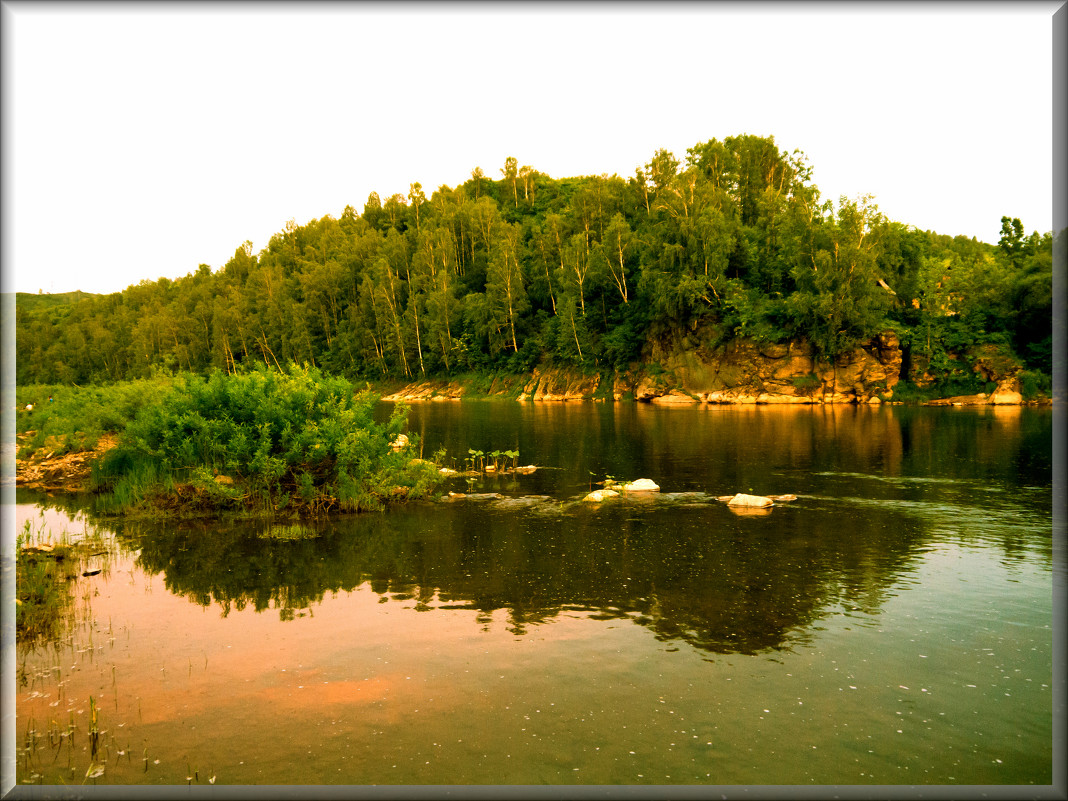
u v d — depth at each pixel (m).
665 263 79.81
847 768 5.32
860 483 19.67
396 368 113.44
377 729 5.93
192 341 142.00
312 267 149.38
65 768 5.32
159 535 13.41
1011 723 6.02
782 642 7.84
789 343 73.12
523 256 111.56
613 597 9.50
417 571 10.80
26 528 12.31
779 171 108.88
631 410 63.31
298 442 15.96
